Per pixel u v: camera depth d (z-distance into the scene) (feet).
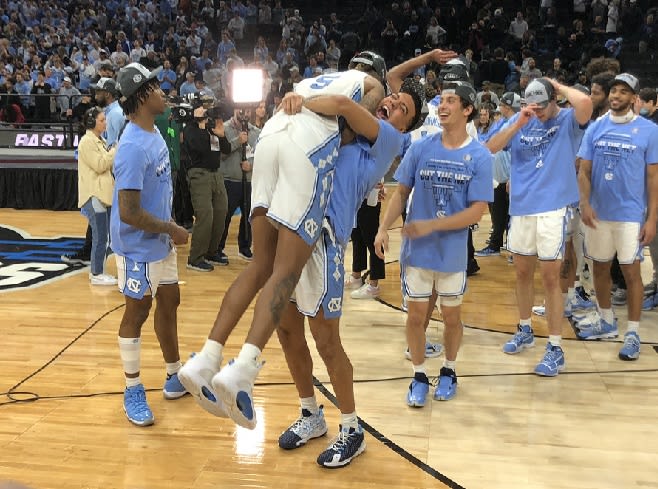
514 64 44.80
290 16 55.11
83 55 47.93
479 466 9.69
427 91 16.56
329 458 9.55
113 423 10.89
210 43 52.75
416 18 51.67
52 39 49.90
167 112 23.81
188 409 11.44
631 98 13.73
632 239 13.80
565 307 16.29
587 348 14.44
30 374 12.83
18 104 39.40
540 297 18.45
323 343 9.38
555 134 12.75
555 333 13.14
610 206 13.98
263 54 49.49
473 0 53.62
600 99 15.57
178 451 10.04
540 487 9.18
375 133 8.60
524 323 14.30
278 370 13.05
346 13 57.57
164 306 11.37
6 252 22.99
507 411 11.44
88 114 18.60
